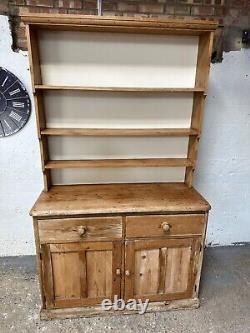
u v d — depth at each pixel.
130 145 2.21
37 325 1.90
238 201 2.72
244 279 2.38
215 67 2.31
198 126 2.02
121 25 1.71
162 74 2.07
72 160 2.17
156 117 2.17
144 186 2.21
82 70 2.00
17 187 2.40
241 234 2.85
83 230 1.77
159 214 1.84
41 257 1.83
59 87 1.79
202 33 1.90
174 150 2.27
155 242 1.88
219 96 2.38
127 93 2.08
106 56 1.99
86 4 2.11
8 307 2.04
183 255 1.94
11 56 2.10
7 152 2.30
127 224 1.83
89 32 1.91
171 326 1.92
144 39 1.97
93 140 2.16
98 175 2.24
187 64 2.07
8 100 2.18
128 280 1.94
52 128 2.07
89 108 2.09
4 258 2.57
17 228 2.52
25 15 1.61
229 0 2.21
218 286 2.30
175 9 2.19
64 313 1.95
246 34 2.28
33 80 1.76
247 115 2.46
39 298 2.13
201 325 1.93
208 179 2.61
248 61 2.33
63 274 1.88
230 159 2.57
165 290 2.01
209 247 2.84
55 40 1.91
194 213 1.87
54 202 1.87
